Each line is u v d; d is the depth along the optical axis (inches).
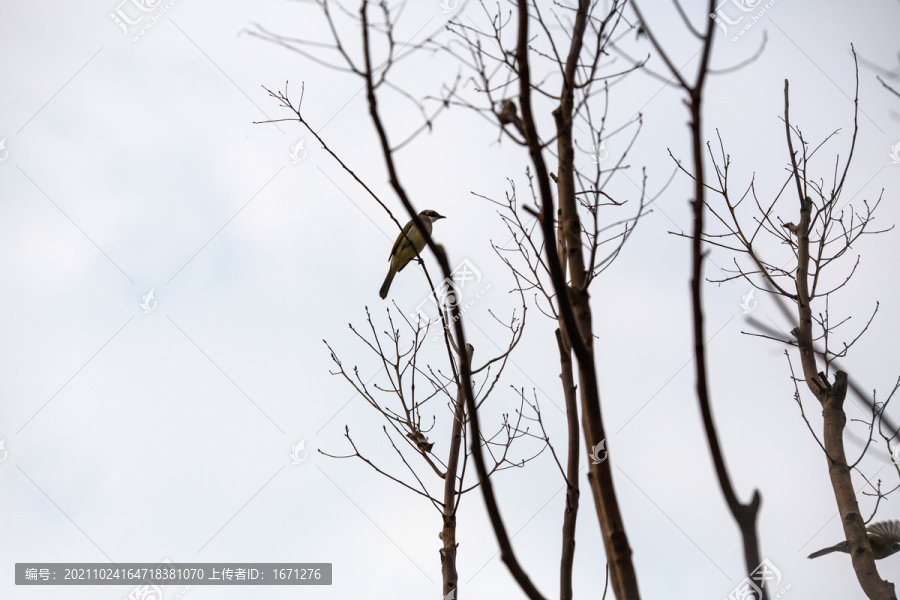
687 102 106.7
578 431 165.5
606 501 114.1
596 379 117.8
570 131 138.6
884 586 193.2
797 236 240.1
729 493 97.5
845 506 206.8
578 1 143.5
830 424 218.2
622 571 110.6
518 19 119.9
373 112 122.3
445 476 232.1
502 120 131.9
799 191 237.1
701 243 103.8
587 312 128.3
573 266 134.0
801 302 233.3
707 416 100.9
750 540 94.8
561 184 138.1
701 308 103.8
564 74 139.3
